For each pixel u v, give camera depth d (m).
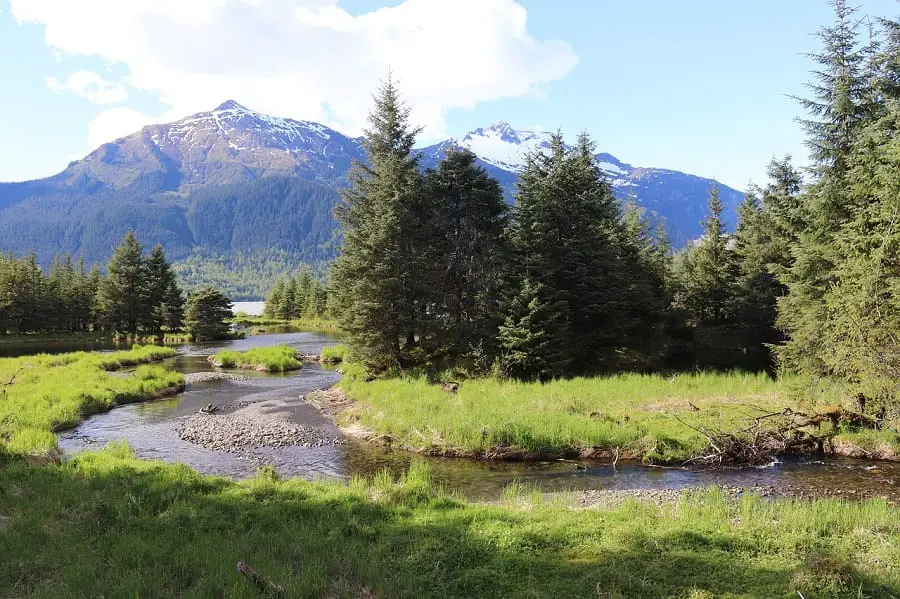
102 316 79.12
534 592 7.48
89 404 25.86
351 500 12.14
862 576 7.59
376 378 31.64
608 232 40.47
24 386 28.30
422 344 34.53
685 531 9.72
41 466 14.42
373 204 32.97
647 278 43.00
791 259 34.50
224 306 77.00
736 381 26.08
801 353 23.05
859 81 23.34
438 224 34.47
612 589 7.54
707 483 15.12
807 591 7.37
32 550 8.58
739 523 10.62
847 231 20.66
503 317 31.05
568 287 33.91
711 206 50.88
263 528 10.39
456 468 17.03
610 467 16.91
